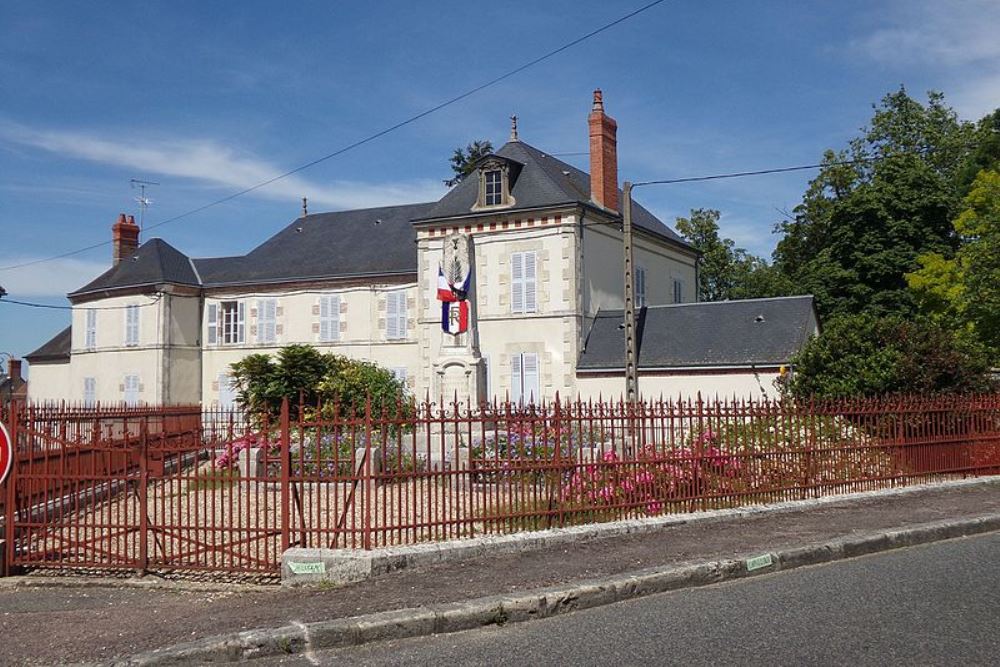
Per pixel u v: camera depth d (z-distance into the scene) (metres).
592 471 10.86
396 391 25.75
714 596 8.17
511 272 31.73
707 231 51.22
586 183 36.38
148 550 10.28
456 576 8.52
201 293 40.59
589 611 7.80
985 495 13.73
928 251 36.62
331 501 12.80
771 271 49.09
